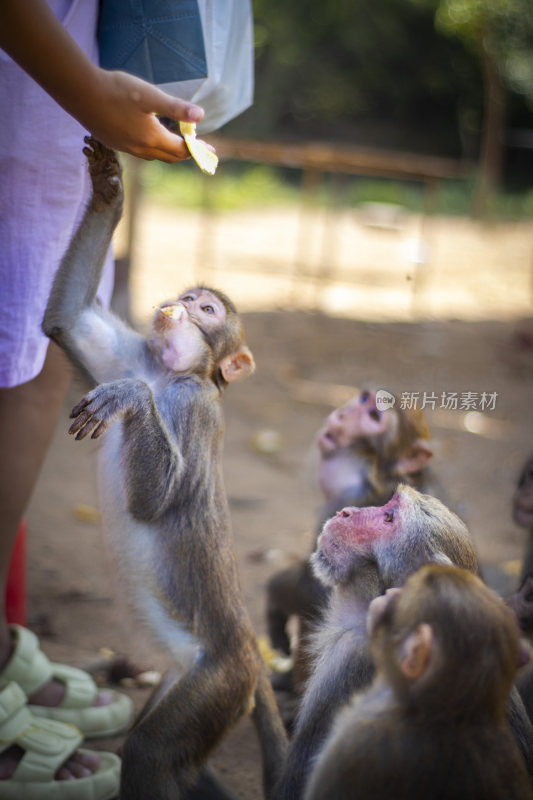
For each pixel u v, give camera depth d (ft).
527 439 12.52
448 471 10.99
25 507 6.20
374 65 40.83
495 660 4.48
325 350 16.34
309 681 5.48
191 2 5.83
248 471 11.00
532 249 27.32
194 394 5.86
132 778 5.53
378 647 4.65
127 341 6.02
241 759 6.49
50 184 5.87
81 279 5.88
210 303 6.04
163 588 5.77
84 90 5.13
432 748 4.50
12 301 5.83
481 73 39.83
